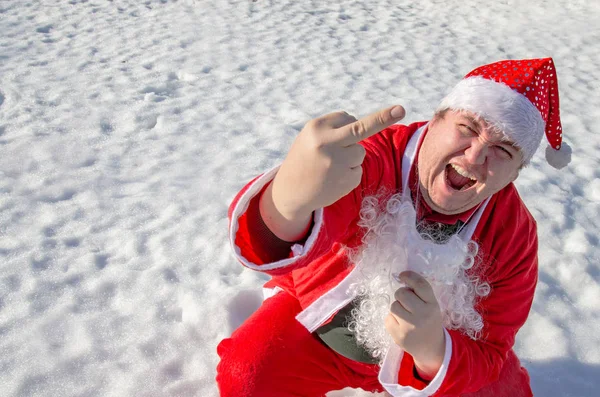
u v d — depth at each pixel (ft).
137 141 10.64
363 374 5.01
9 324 6.04
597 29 20.38
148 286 6.79
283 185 3.38
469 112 3.75
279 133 11.32
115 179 9.27
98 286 6.72
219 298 6.51
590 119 13.14
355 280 4.33
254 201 3.70
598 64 17.01
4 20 17.25
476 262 4.37
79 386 5.38
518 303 4.63
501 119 3.67
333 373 4.97
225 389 4.79
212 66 14.76
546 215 9.12
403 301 3.86
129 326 6.15
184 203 8.70
